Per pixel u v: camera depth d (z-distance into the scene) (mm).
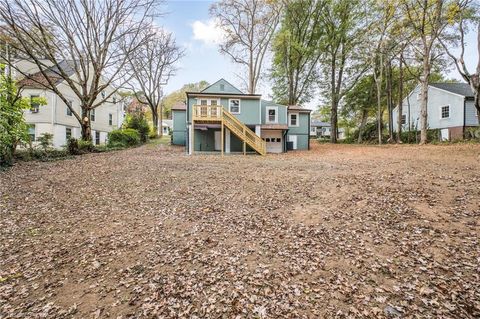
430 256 3955
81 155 16359
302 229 5199
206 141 22281
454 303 2979
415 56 22547
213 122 19844
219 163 13469
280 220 5684
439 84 27000
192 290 3473
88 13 17141
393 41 22812
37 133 21594
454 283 3318
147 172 10758
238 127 20422
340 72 28938
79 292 3527
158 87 35875
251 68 28453
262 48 28781
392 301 3094
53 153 15133
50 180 9406
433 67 24688
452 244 4215
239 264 4082
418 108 28641
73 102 24391
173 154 18672
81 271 4023
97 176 10055
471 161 10586
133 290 3521
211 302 3223
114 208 6734
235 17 26859
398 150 17438
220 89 23656
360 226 5121
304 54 28375
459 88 25703
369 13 23859
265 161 14430
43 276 3900
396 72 28453
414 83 29766
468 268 3596
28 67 22391
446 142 19312
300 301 3186
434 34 17953
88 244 4867
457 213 5238
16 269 4074
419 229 4773
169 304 3209
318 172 10109
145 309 3135
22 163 12531
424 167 9781
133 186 8656
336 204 6336
